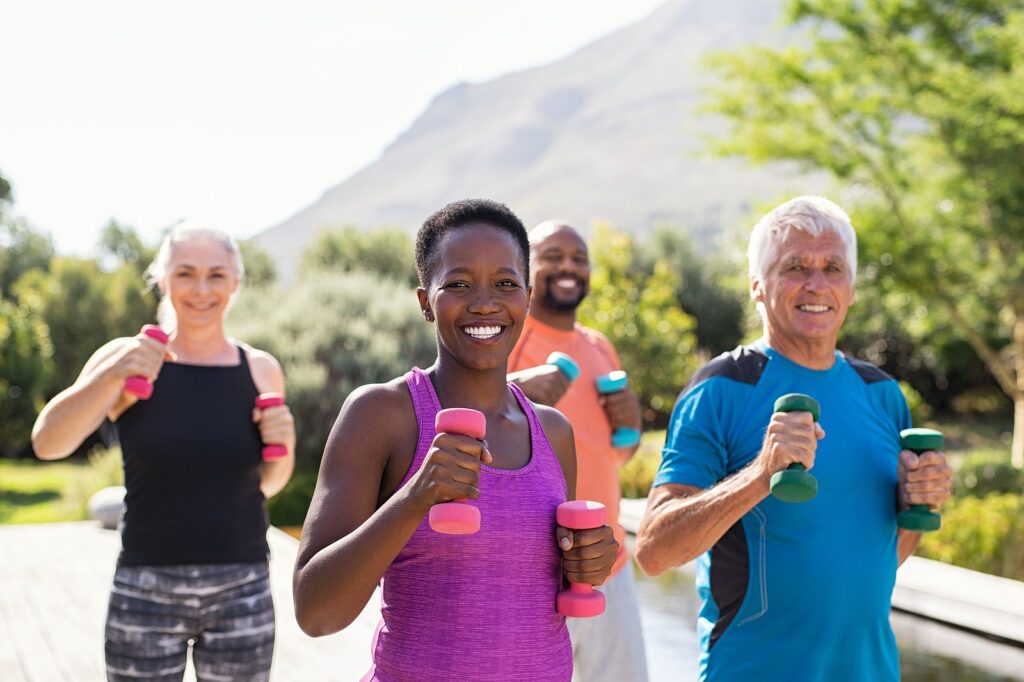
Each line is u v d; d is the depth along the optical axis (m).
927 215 11.23
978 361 18.95
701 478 2.27
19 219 32.72
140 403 2.78
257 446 2.88
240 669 2.78
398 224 25.67
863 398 2.39
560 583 1.75
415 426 1.70
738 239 14.84
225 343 3.00
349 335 12.31
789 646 2.14
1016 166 9.98
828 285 2.29
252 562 2.83
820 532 2.17
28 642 5.26
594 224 14.56
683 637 5.48
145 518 2.72
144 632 2.69
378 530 1.49
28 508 15.71
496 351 1.73
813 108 11.30
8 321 20.69
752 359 2.38
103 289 24.09
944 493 2.25
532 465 1.75
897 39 10.45
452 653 1.60
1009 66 10.12
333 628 1.55
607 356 3.65
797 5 10.85
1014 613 5.22
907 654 5.13
